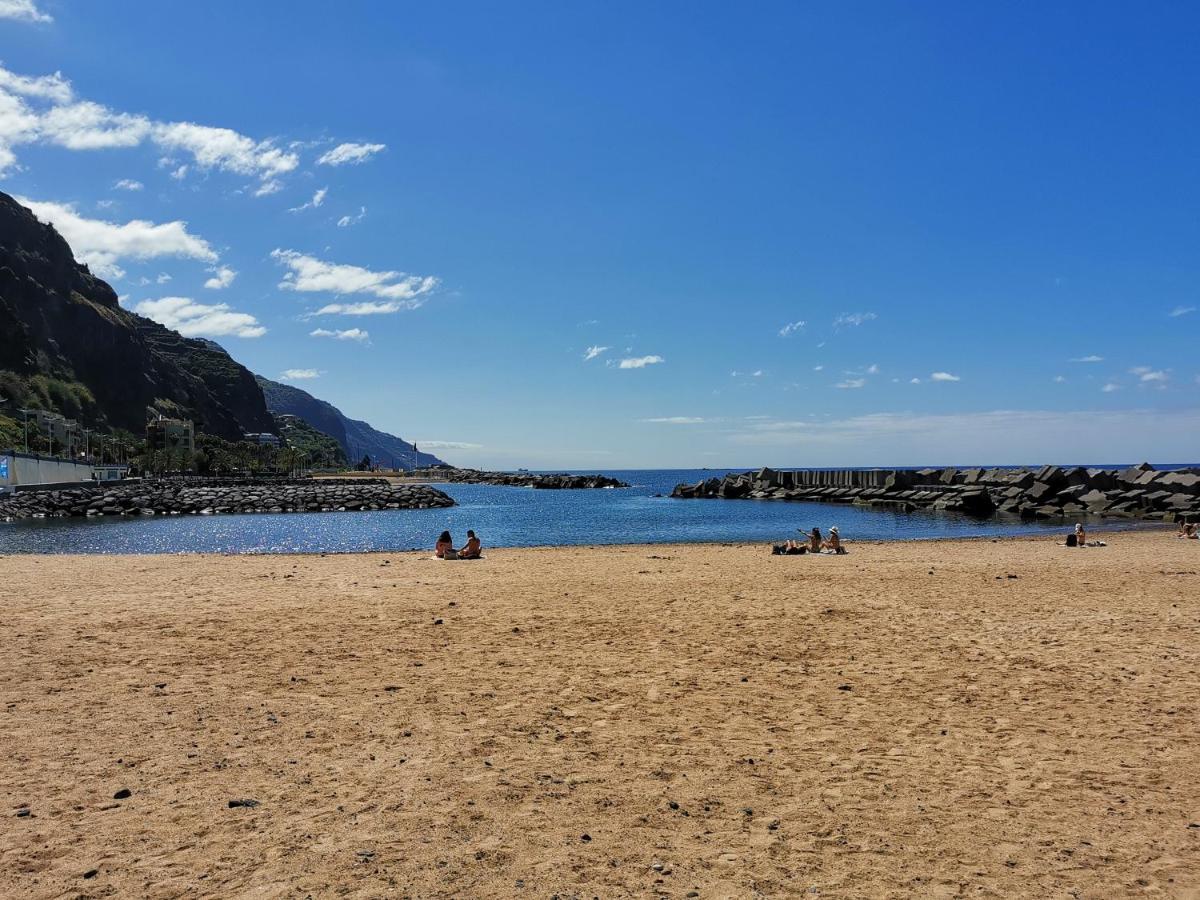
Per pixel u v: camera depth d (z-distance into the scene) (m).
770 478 101.62
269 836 5.54
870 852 5.45
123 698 8.91
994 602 16.19
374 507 86.25
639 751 7.41
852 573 21.42
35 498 75.69
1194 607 15.41
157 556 27.81
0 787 6.34
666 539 42.94
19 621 13.46
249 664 10.60
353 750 7.32
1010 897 4.87
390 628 13.23
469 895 4.80
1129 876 5.13
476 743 7.56
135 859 5.19
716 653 11.52
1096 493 59.38
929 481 82.50
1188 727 8.08
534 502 102.81
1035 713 8.62
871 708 8.84
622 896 4.81
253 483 137.62
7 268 193.25
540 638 12.53
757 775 6.84
